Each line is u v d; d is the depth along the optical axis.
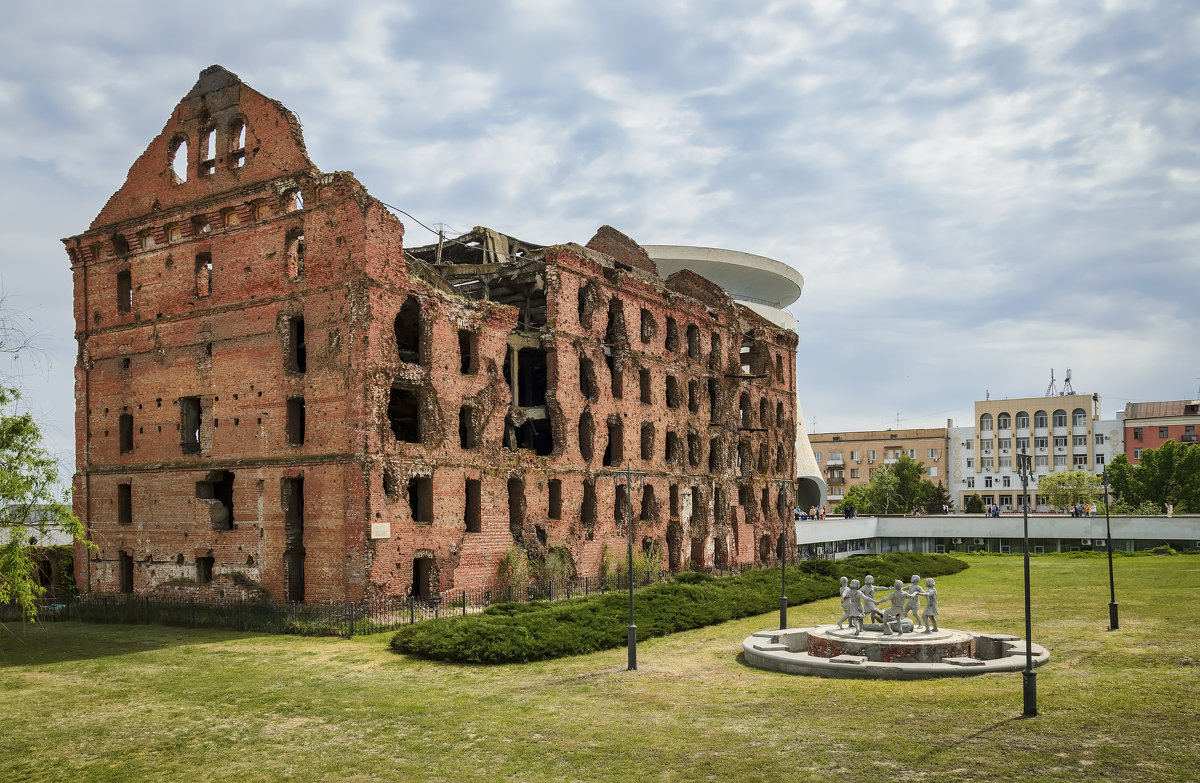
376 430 39.25
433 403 42.88
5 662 31.39
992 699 22.66
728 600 41.16
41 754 20.12
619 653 31.20
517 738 20.27
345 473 39.22
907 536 91.75
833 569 53.88
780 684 25.23
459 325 44.78
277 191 42.88
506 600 40.69
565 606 36.69
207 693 25.53
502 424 46.84
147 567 46.25
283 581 41.09
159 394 46.78
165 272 47.28
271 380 42.50
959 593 48.62
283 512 41.34
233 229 44.75
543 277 51.09
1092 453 136.12
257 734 21.22
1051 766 17.61
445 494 42.69
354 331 39.66
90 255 50.38
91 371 49.97
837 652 27.50
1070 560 71.19
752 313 72.38
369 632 35.28
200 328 45.47
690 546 61.22
